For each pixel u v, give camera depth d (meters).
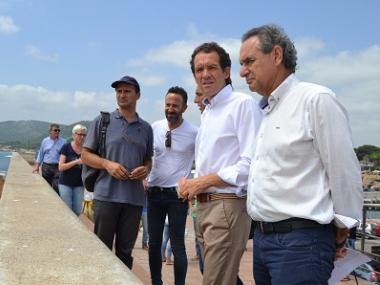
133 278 2.21
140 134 4.37
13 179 7.65
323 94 2.23
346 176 2.19
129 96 4.30
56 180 9.83
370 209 6.48
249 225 3.08
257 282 2.58
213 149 3.10
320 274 2.20
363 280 5.74
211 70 3.15
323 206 2.21
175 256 4.70
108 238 4.26
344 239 2.34
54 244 2.86
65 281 2.13
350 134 2.25
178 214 4.72
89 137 4.36
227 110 3.10
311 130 2.23
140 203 4.39
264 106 2.59
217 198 3.03
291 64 2.44
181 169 4.77
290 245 2.23
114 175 4.12
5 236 3.05
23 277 2.18
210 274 3.05
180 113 4.74
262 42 2.43
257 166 2.43
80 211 7.96
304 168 2.25
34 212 4.12
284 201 2.27
